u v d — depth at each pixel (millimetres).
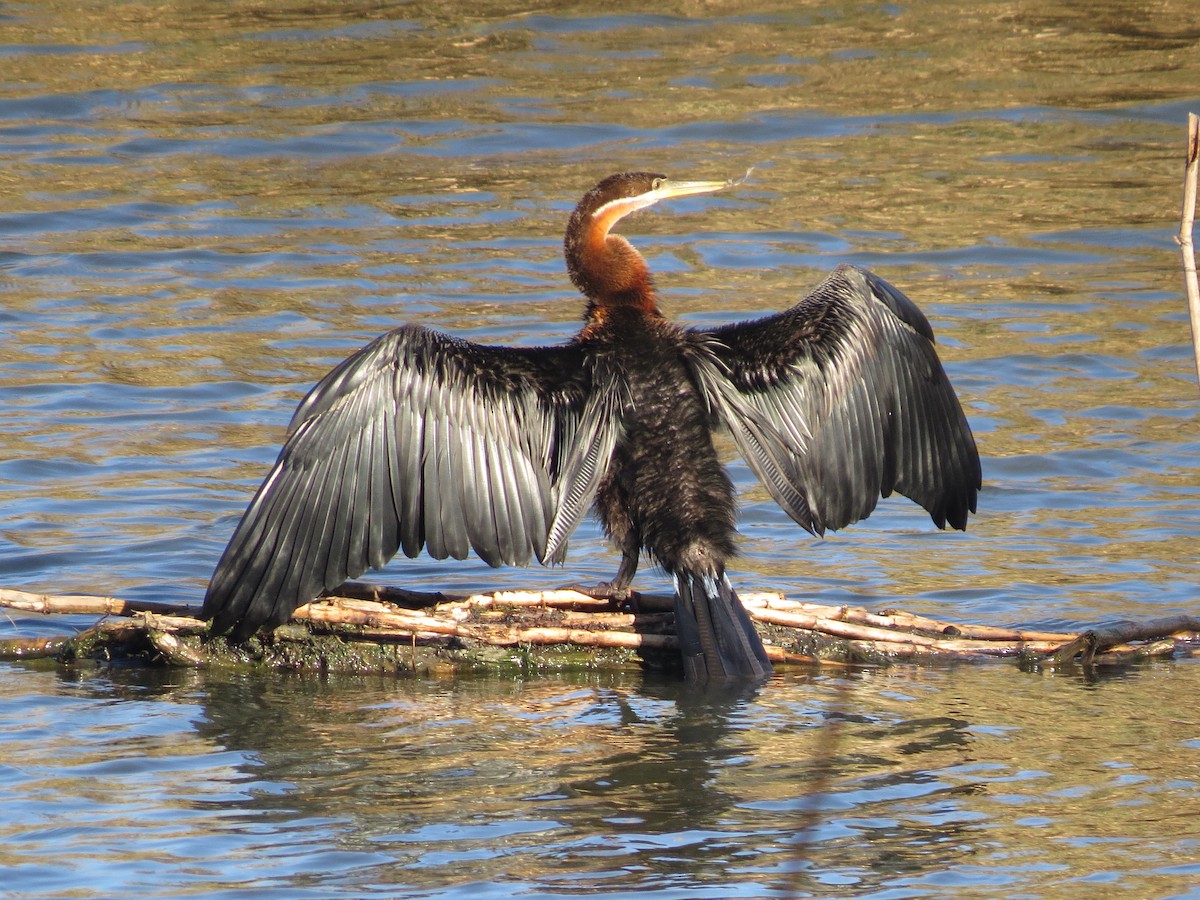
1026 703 10195
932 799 8570
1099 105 24953
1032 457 14883
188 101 24797
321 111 24531
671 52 27062
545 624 11008
